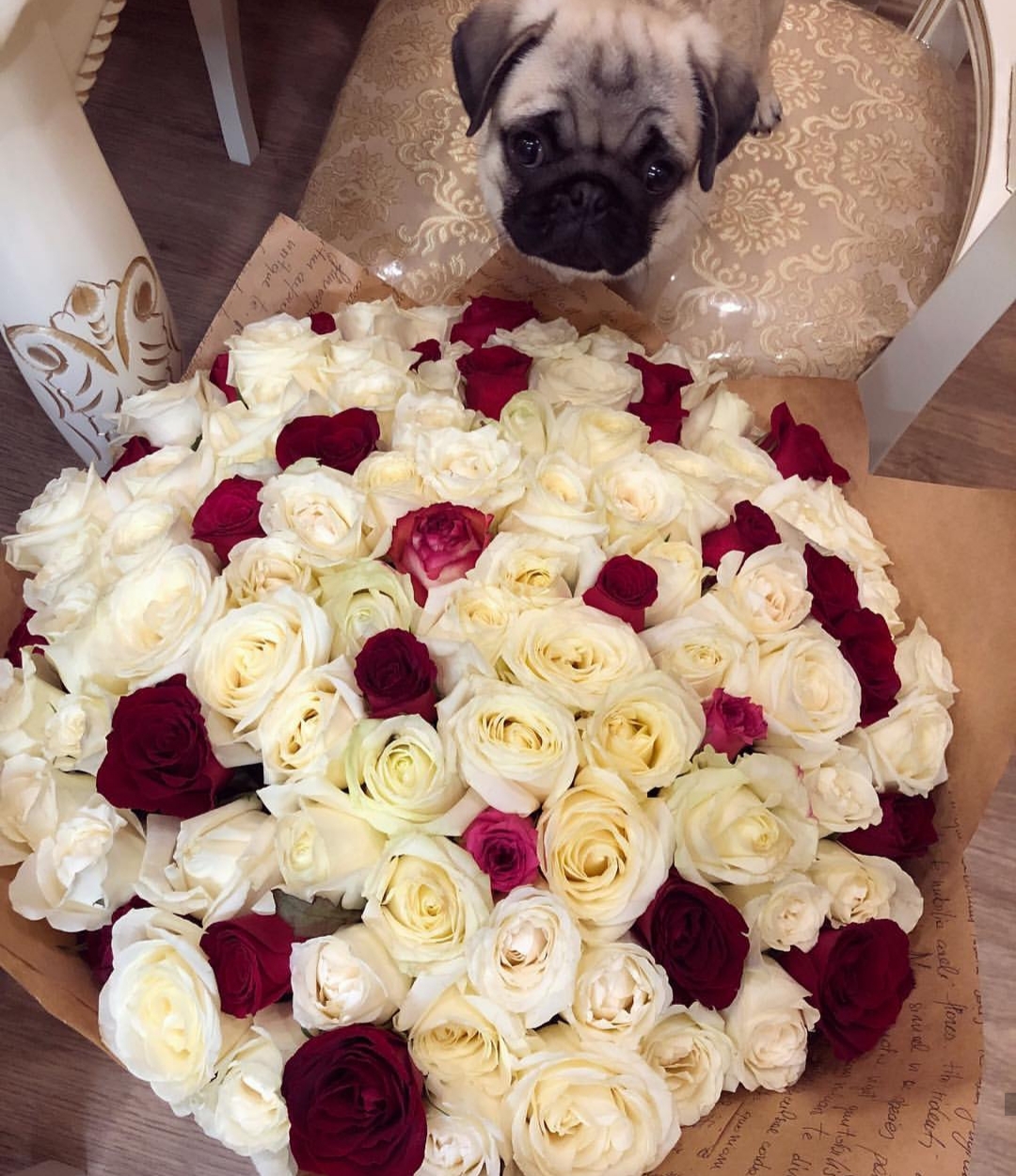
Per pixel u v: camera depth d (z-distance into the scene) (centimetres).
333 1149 44
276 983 48
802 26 112
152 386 86
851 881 57
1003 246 76
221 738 50
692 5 101
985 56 95
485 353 69
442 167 104
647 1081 47
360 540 55
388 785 47
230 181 149
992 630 67
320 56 159
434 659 51
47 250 71
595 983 48
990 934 116
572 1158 47
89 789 56
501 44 96
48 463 127
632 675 51
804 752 56
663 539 60
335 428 59
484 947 45
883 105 110
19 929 55
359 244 102
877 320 104
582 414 63
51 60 65
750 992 53
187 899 49
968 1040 56
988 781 65
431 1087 48
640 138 95
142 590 54
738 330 103
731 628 55
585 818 48
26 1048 103
